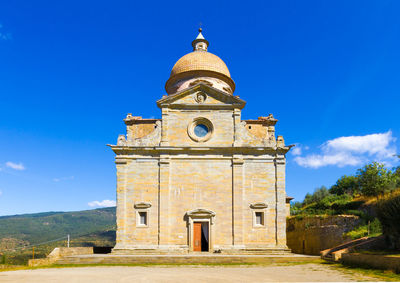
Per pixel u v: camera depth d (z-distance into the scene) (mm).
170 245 35875
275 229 36531
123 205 36688
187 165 37844
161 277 21656
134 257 30656
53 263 30656
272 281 19688
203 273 23500
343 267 24547
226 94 39094
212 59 46281
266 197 37281
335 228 34406
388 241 26594
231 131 38844
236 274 22859
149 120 39875
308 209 46344
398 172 41844
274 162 38156
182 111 39250
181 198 37062
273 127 40875
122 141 38156
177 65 46812
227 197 37156
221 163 38000
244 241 36062
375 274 20922
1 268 28016
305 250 42281
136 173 37594
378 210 27422
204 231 36719
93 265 29406
